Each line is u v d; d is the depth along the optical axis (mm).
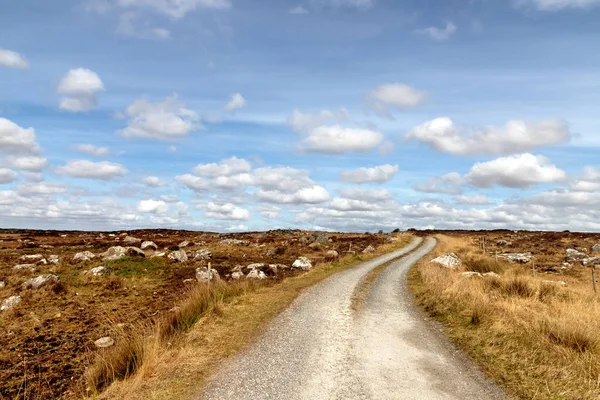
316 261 36562
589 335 10461
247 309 15523
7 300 17562
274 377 8938
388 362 9992
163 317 15273
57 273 24781
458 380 8820
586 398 7516
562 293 17938
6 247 41750
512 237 74250
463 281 19906
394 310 16141
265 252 43062
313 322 13891
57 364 10867
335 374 9148
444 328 13164
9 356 11422
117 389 8352
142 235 73250
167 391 8156
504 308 13969
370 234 93125
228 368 9461
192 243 49781
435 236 88375
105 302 18328
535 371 8906
